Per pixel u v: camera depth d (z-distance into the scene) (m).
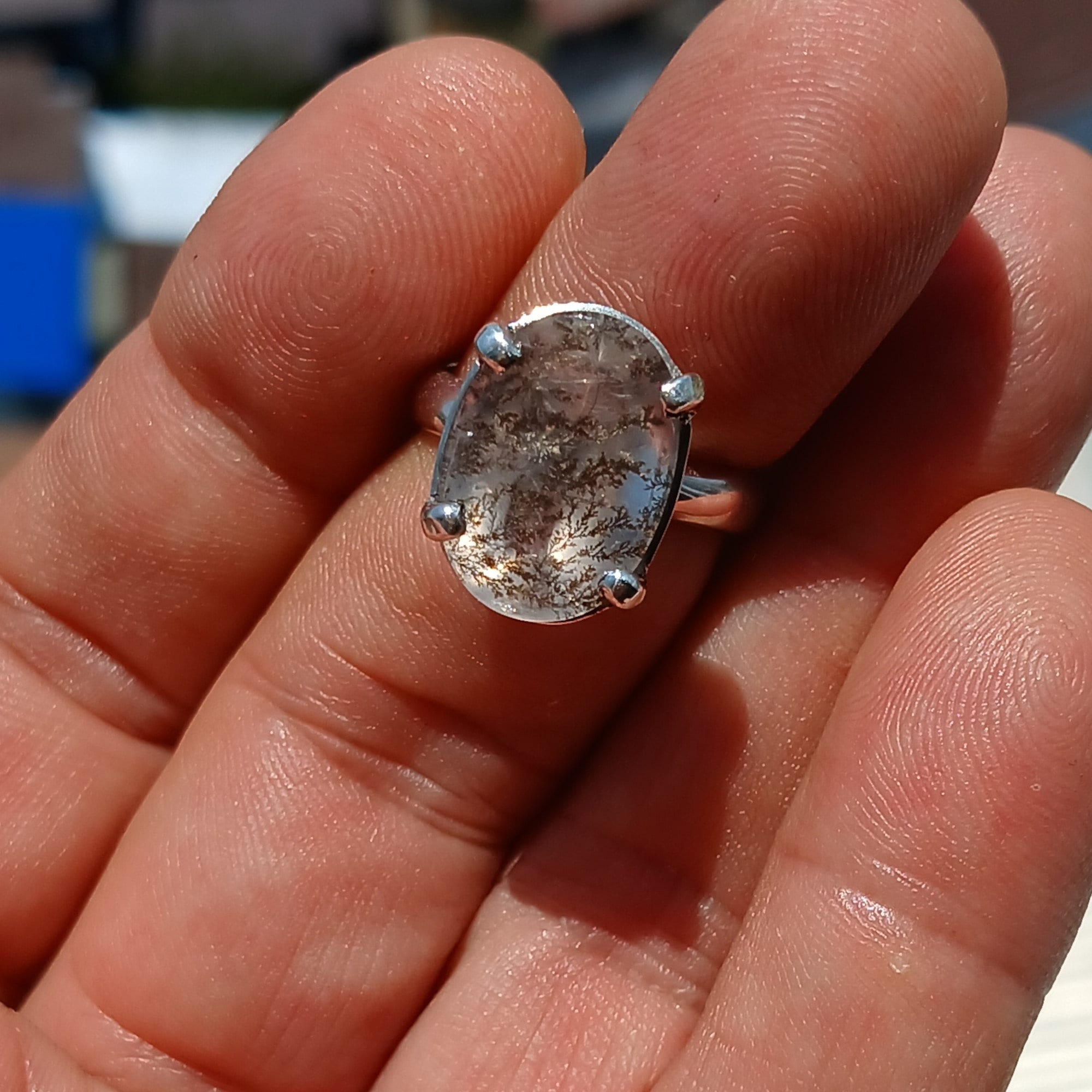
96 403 0.09
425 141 0.08
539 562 0.07
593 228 0.07
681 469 0.07
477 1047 0.08
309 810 0.08
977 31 0.07
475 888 0.08
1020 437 0.08
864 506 0.08
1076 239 0.08
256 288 0.08
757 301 0.07
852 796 0.07
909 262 0.07
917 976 0.07
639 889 0.08
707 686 0.08
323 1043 0.08
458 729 0.08
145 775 0.09
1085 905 0.07
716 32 0.07
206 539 0.08
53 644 0.09
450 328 0.08
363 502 0.08
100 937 0.08
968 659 0.07
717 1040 0.07
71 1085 0.07
